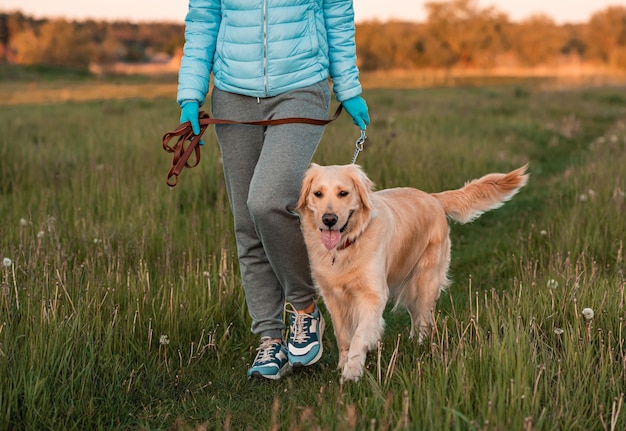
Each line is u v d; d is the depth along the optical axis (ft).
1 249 14.10
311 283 10.84
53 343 9.62
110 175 21.97
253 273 10.91
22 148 26.40
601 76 137.59
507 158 29.45
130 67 224.12
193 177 21.15
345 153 23.75
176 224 17.17
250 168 10.54
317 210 10.52
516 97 67.67
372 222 10.91
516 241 17.29
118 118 42.73
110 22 334.24
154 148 26.17
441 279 13.30
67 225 16.22
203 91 10.72
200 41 10.75
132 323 11.27
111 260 14.10
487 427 7.54
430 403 7.90
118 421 9.05
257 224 9.91
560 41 216.74
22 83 122.52
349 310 11.20
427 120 39.01
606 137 35.96
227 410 9.38
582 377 8.91
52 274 12.69
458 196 13.85
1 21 269.44
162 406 9.66
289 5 10.00
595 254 15.58
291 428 7.81
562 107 54.24
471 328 10.31
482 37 206.49
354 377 9.87
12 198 19.63
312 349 10.89
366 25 206.69
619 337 9.81
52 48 205.05
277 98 10.21
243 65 10.18
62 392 9.01
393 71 193.16
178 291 12.25
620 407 7.88
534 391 8.05
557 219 18.49
